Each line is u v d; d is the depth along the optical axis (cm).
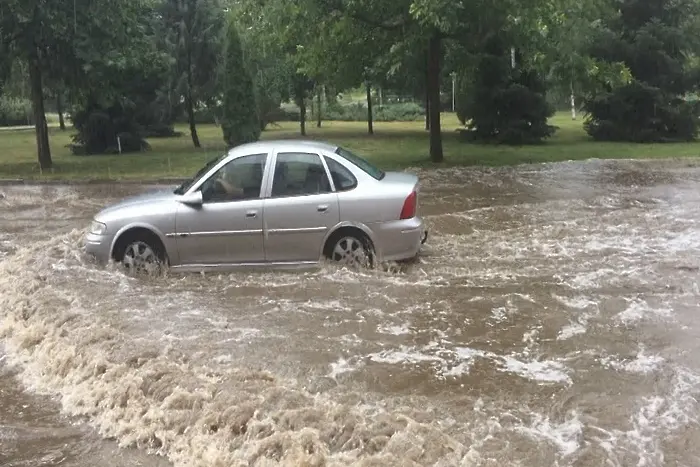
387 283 761
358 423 426
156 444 444
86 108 3020
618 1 3014
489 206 1295
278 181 820
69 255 913
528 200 1364
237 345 579
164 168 2259
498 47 2939
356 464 384
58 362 561
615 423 433
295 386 494
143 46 2405
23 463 425
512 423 435
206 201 816
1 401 515
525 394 479
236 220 808
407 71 2789
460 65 2336
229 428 432
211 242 812
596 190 1489
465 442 409
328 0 1967
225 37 3145
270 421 432
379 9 1959
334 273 797
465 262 855
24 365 583
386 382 504
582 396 474
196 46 3334
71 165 2414
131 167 2316
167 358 546
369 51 2159
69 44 2116
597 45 2988
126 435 452
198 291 747
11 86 2912
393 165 2097
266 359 548
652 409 452
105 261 828
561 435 418
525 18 1833
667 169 1892
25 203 1478
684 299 692
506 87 3031
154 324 635
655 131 3019
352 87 2356
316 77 2502
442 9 1705
